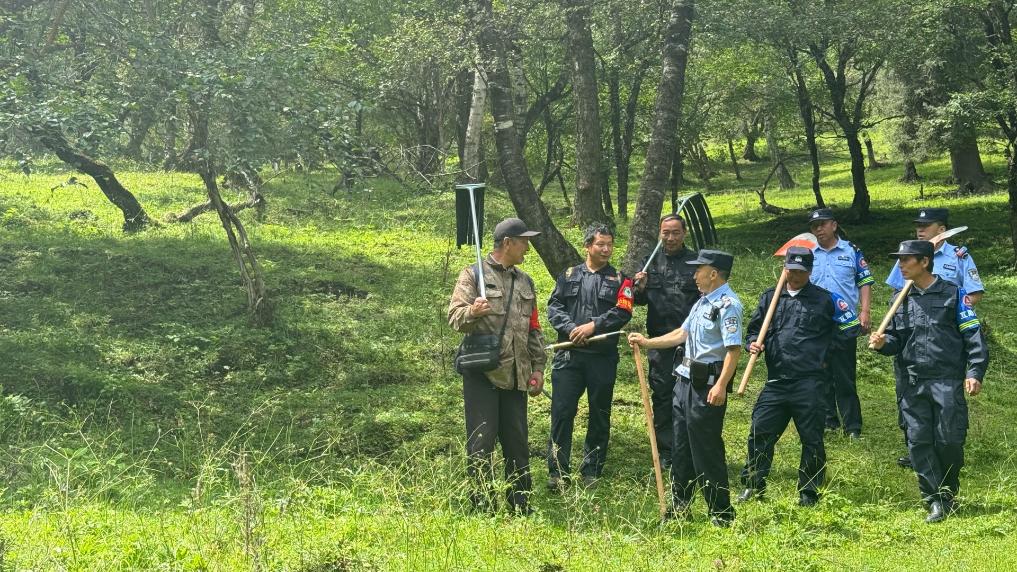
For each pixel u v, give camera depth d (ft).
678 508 20.61
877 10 61.87
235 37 39.99
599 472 23.53
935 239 26.94
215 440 25.34
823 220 28.99
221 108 34.42
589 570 16.12
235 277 41.81
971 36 66.33
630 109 75.00
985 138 99.30
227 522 17.21
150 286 39.91
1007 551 17.80
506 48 50.62
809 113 81.30
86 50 36.63
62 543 15.97
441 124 85.25
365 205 65.21
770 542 18.34
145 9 38.65
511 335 20.76
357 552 16.19
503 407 20.99
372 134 91.61
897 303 22.39
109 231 50.67
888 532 19.43
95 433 25.80
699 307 20.21
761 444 22.27
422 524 17.44
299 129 33.81
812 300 22.00
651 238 38.27
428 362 33.91
